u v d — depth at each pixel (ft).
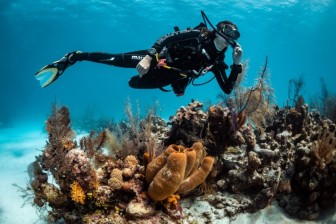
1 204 10.47
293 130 10.09
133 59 9.08
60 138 7.52
